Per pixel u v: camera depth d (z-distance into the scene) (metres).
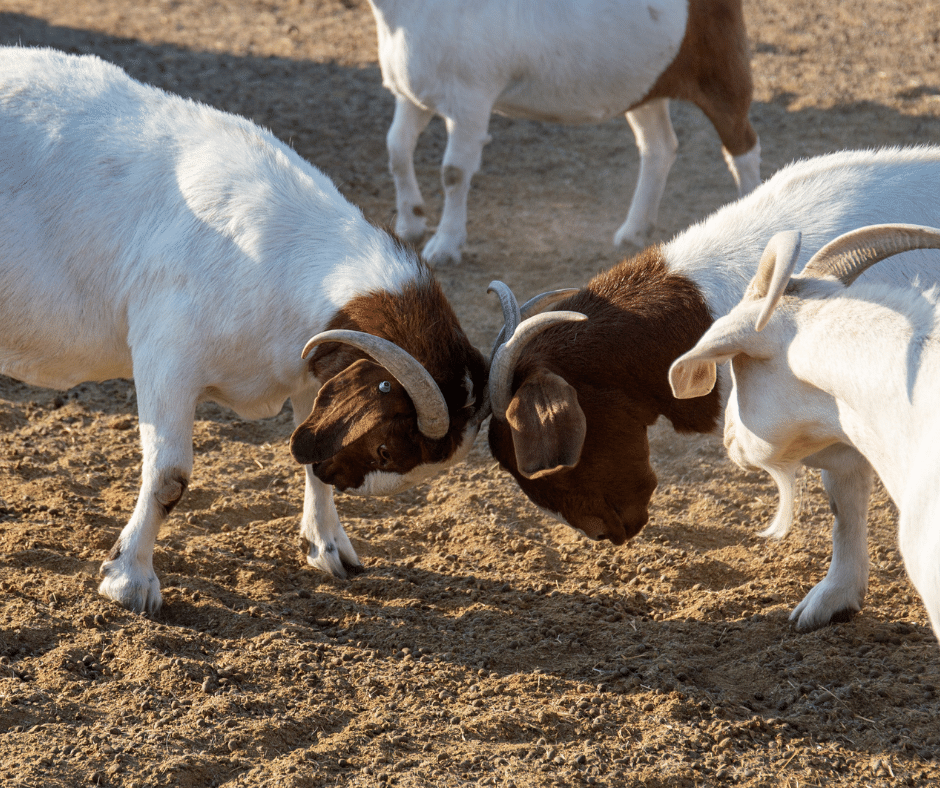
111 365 4.51
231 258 4.05
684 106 11.79
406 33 7.43
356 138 10.59
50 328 4.33
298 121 10.90
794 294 3.29
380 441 3.80
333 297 3.97
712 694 3.92
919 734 3.69
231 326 4.05
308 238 4.09
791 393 3.33
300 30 13.82
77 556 4.65
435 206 9.25
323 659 4.05
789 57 12.73
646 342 4.00
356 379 3.69
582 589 4.64
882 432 3.03
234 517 5.17
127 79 4.49
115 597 4.25
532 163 10.35
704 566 4.82
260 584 4.58
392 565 4.82
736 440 3.69
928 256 3.88
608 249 8.40
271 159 4.26
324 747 3.54
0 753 3.40
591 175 10.09
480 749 3.56
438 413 3.68
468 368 3.95
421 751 3.55
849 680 3.98
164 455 4.14
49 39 12.60
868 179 4.05
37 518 4.96
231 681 3.88
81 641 4.04
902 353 2.96
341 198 4.31
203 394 4.30
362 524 5.16
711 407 4.11
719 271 4.04
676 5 7.34
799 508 5.37
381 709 3.76
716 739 3.66
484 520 5.23
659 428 6.27
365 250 4.04
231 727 3.60
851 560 4.32
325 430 3.64
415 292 3.94
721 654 4.18
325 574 4.70
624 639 4.25
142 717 3.64
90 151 4.23
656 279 4.09
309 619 4.38
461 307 7.41
